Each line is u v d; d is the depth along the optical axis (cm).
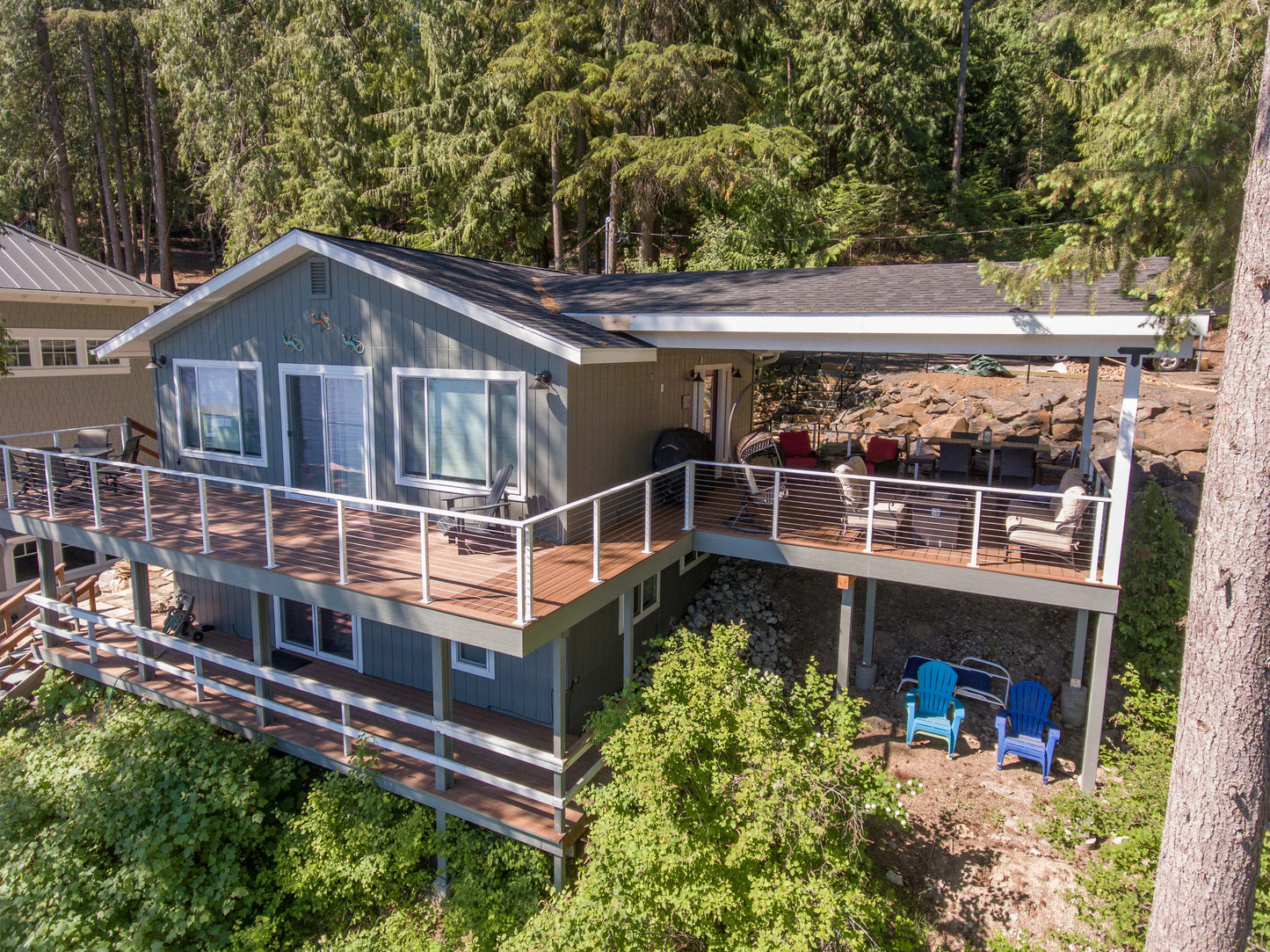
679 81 2312
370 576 831
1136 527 1156
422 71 2789
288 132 2645
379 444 1049
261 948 816
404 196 2742
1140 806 748
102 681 1126
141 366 1730
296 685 919
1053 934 736
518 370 920
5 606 1230
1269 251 493
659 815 717
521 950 740
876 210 3086
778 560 977
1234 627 516
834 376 2272
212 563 902
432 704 969
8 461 1157
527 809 829
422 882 848
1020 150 3522
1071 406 1817
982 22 3622
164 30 2686
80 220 3650
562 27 2408
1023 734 940
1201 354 2300
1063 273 769
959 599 1229
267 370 1129
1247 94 869
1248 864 527
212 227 3409
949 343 893
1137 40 971
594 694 973
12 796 959
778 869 725
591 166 2436
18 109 2867
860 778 760
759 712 739
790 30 3142
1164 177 746
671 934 757
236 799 897
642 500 1102
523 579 689
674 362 1208
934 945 745
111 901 846
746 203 2481
